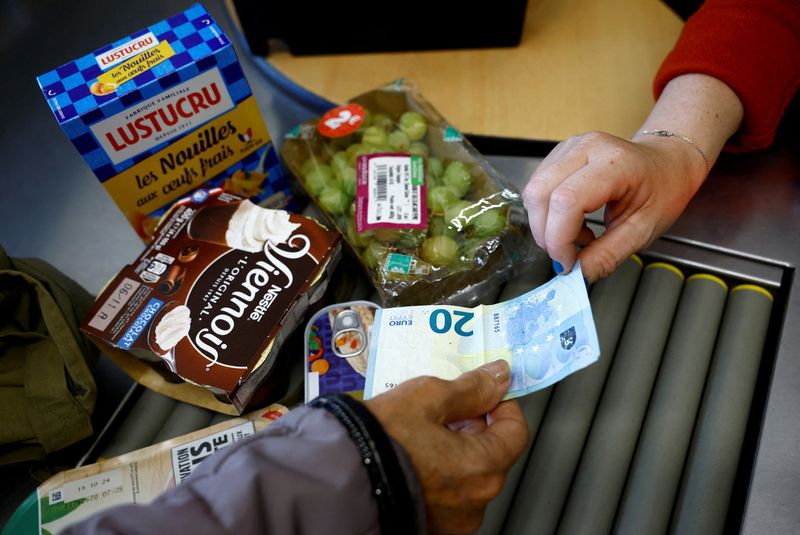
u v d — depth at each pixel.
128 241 1.01
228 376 0.67
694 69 0.84
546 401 0.76
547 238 0.66
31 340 0.77
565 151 0.72
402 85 1.01
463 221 0.83
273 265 0.75
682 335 0.78
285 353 0.79
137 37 0.75
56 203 1.07
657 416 0.73
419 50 1.18
